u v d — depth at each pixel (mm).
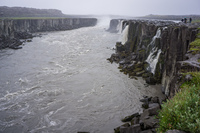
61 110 20766
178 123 5539
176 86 9531
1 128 17766
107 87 26875
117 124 17906
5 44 56438
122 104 21953
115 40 68375
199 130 5062
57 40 69125
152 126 14094
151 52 33094
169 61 24188
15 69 34938
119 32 85812
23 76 31266
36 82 28703
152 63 31000
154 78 28188
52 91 25516
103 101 22703
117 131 15891
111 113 20000
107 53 47969
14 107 21469
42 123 18469
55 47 55719
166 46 27531
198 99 6051
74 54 46719
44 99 23297
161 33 29688
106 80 29547
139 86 27250
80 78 30391
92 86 27234
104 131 16984
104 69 35031
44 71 33844
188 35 21250
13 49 52688
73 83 28328
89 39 71250
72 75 31797
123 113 19953
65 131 17188
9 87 26891
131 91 25578
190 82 8617
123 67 34906
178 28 23328
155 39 31438
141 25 41250
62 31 101938
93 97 23766
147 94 24719
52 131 17234
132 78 30281
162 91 25219
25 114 20047
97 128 17469
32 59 42125
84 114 19891
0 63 38719
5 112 20469
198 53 12727
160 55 28609
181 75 9602
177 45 22984
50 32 96375
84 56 44781
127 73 32656
